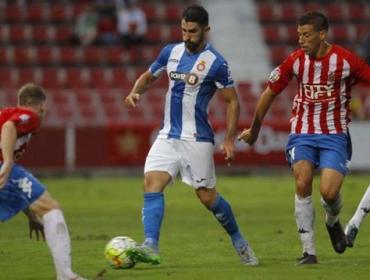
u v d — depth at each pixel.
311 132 29.19
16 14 105.75
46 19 106.19
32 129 25.08
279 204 56.25
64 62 101.06
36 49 101.62
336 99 29.02
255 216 49.22
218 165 79.44
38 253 33.47
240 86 95.44
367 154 79.19
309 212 29.03
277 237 39.03
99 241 37.84
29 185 24.95
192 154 28.50
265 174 79.69
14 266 29.92
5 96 90.19
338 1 111.56
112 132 78.69
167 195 63.12
